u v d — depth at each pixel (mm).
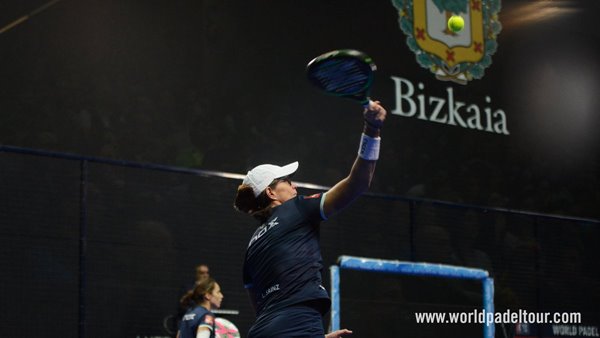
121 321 9922
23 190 9953
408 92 15438
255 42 14469
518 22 17000
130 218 10570
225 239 10820
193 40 14023
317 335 4379
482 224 12898
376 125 4309
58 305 9727
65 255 9938
